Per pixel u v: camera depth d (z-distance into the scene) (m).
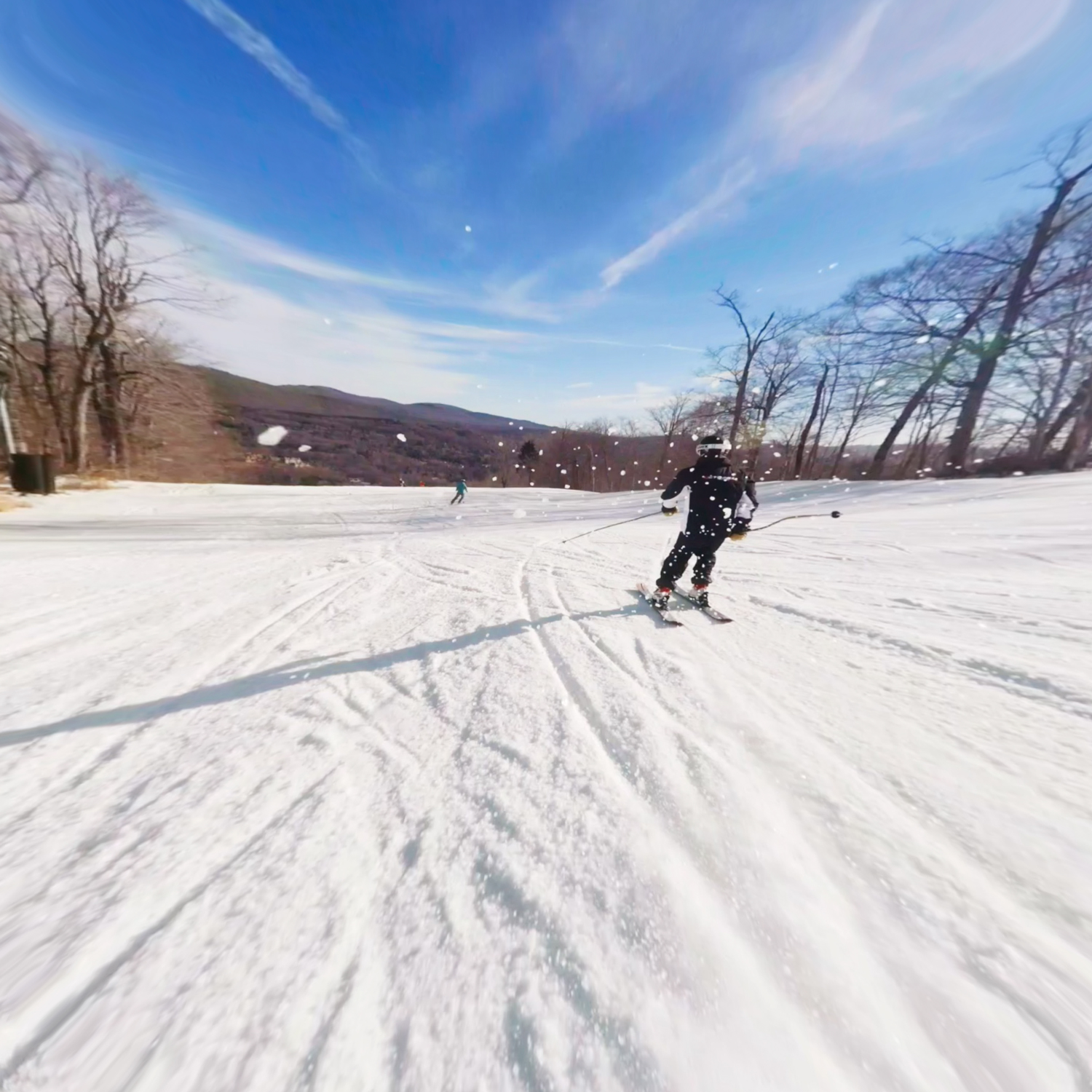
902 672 2.18
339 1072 0.81
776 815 1.33
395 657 2.66
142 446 22.47
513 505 17.61
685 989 0.90
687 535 3.25
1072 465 14.42
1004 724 1.71
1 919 1.11
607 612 3.33
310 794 1.52
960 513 7.43
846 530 6.46
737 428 23.47
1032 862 1.13
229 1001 0.92
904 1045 0.80
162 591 4.20
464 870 1.20
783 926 1.01
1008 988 0.88
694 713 1.90
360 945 1.03
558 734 1.80
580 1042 0.84
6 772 1.67
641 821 1.33
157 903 1.14
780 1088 0.75
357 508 15.33
